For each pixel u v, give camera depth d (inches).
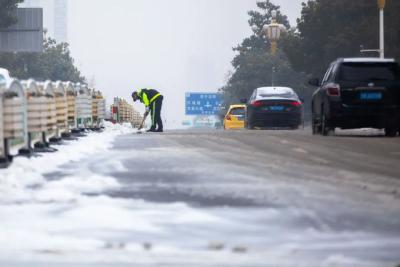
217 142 1524.4
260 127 2817.4
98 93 2338.8
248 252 477.1
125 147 1417.3
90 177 855.1
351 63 1849.2
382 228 562.9
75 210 635.5
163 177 888.3
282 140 1557.6
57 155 1168.2
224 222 585.3
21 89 1146.0
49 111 1354.6
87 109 2009.1
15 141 1109.7
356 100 1823.3
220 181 845.2
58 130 1472.7
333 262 451.8
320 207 657.0
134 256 465.4
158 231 551.2
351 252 484.7
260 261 453.4
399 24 6865.2
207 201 694.5
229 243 509.7
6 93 1035.9
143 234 540.7
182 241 516.7
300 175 904.3
